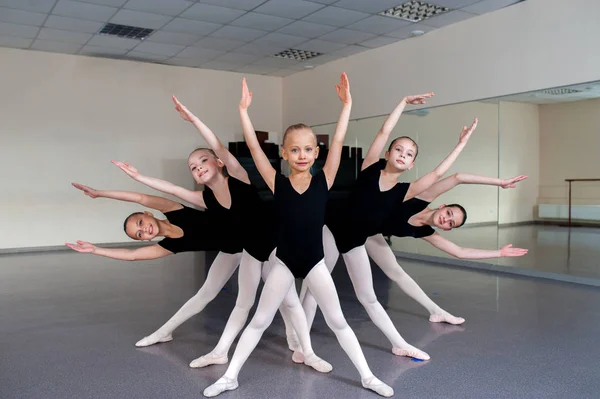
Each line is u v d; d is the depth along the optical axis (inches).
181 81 389.1
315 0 245.6
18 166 336.5
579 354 130.1
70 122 351.6
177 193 114.1
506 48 254.4
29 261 295.6
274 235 102.3
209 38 313.1
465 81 275.1
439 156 287.7
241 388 108.2
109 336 147.0
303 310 125.0
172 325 138.6
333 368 120.8
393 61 319.0
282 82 429.4
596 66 219.0
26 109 337.4
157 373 117.4
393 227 128.1
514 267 251.9
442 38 287.3
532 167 250.2
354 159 347.3
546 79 237.8
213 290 131.3
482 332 150.3
